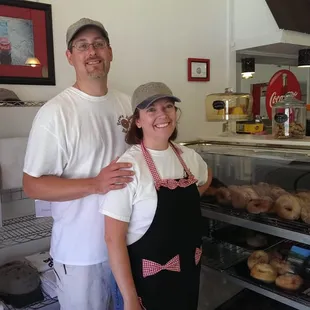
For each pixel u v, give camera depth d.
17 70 1.77
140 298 1.24
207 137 1.99
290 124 1.69
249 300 1.94
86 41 1.36
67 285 1.41
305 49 2.60
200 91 2.57
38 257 1.83
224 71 2.70
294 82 2.50
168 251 1.23
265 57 2.97
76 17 1.94
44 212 1.72
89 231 1.37
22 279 1.63
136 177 1.18
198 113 2.58
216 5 2.59
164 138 1.24
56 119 1.30
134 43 2.19
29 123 1.80
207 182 1.51
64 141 1.31
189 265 1.29
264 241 1.71
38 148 1.29
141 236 1.21
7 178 1.65
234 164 1.72
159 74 2.34
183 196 1.24
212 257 1.78
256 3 2.47
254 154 1.64
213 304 1.94
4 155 1.64
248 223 1.53
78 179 1.26
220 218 1.65
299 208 1.40
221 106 2.12
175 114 1.25
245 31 2.58
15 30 1.75
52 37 1.86
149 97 1.17
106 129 1.42
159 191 1.20
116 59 2.12
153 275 1.22
